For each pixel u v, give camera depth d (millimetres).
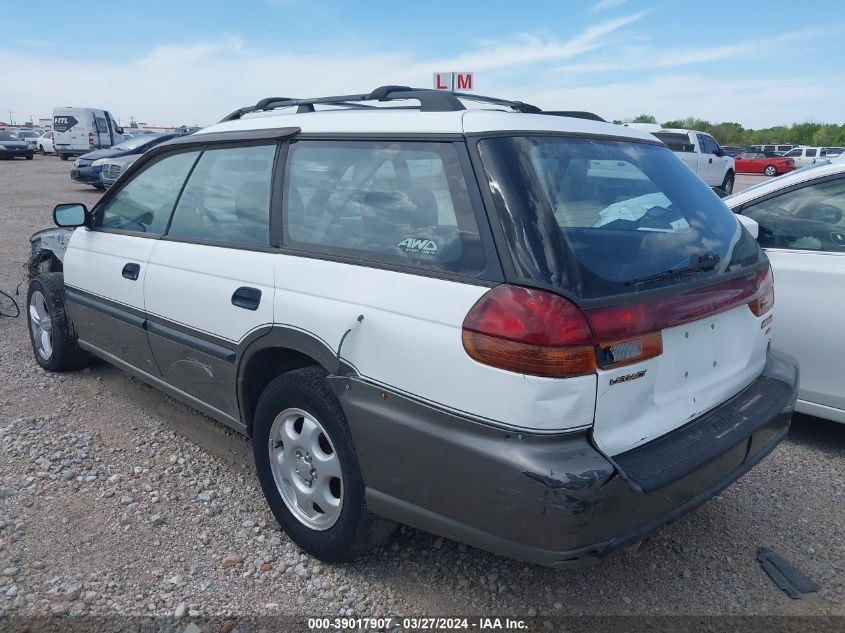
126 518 3338
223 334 3311
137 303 3941
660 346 2447
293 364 3236
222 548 3146
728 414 2793
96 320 4457
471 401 2328
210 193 3596
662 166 3113
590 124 3004
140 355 4082
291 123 3273
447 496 2438
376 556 3092
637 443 2436
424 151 2668
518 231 2344
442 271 2473
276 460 3156
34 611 2711
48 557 3041
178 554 3092
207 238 3533
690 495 2527
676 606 2822
